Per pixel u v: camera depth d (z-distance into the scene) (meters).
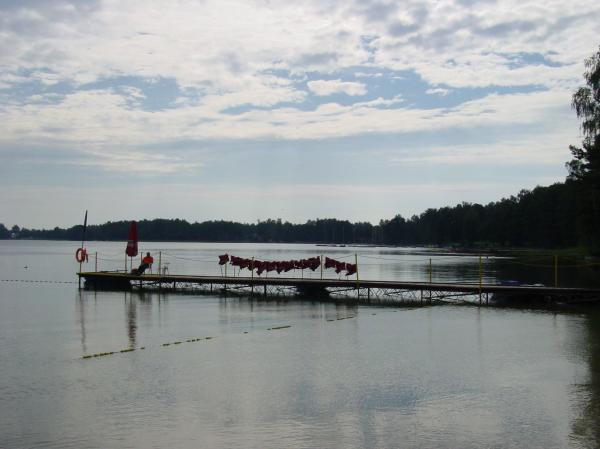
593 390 15.20
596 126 44.81
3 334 24.67
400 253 142.25
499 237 139.00
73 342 22.70
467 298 37.41
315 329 25.53
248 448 11.54
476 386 15.66
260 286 45.59
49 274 64.44
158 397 14.88
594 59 45.56
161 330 25.66
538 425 12.66
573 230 102.06
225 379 16.61
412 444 11.70
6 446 11.68
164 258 106.81
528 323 26.41
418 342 22.03
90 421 13.09
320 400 14.53
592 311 30.58
